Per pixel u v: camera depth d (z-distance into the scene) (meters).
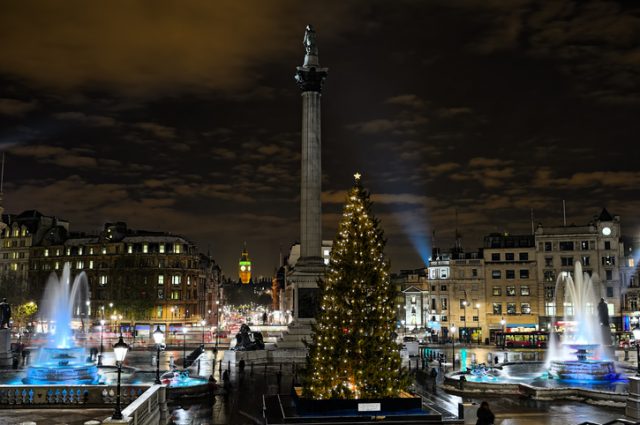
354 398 38.81
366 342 38.56
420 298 173.12
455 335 144.38
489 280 145.75
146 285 171.00
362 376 38.56
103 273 174.62
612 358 79.94
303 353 84.00
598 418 42.97
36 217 193.25
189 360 75.19
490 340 137.75
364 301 39.09
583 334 113.88
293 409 41.09
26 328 154.12
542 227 143.38
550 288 141.12
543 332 110.50
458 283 146.88
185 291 174.38
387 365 39.00
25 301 154.50
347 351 38.41
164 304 170.38
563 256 140.88
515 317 143.00
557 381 60.16
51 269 181.75
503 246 146.62
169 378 59.78
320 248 92.19
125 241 175.00
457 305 146.62
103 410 40.12
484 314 144.88
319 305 41.22
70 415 38.31
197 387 53.56
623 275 137.25
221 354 94.56
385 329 39.31
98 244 176.50
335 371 38.62
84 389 42.06
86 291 175.12
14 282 159.38
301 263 91.25
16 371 69.81
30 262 184.75
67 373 60.03
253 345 84.69
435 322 149.00
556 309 139.75
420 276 180.38
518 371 68.94
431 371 67.56
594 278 137.38
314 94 94.00
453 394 54.25
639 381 40.44
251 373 70.56
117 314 163.50
